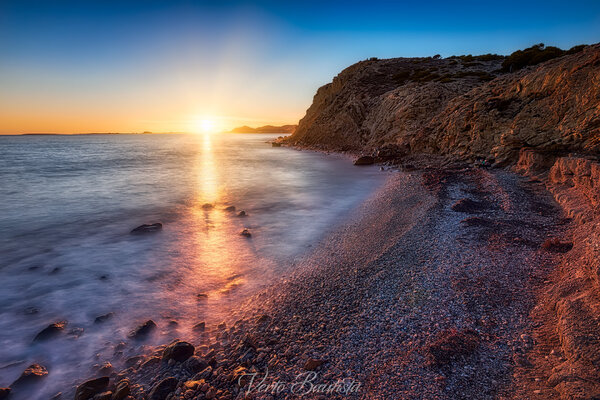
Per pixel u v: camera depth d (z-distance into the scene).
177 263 11.27
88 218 17.56
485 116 27.25
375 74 70.31
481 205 14.36
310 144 74.00
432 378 4.56
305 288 8.55
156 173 37.53
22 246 13.29
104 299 8.84
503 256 8.75
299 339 6.11
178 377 5.42
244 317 7.49
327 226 15.10
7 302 8.74
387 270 8.91
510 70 46.34
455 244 10.07
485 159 25.00
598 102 17.33
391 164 35.03
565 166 15.20
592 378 3.83
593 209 10.57
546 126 20.33
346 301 7.46
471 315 6.08
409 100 45.31
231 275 10.18
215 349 6.25
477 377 4.48
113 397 5.06
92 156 68.06
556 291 6.18
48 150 94.69
